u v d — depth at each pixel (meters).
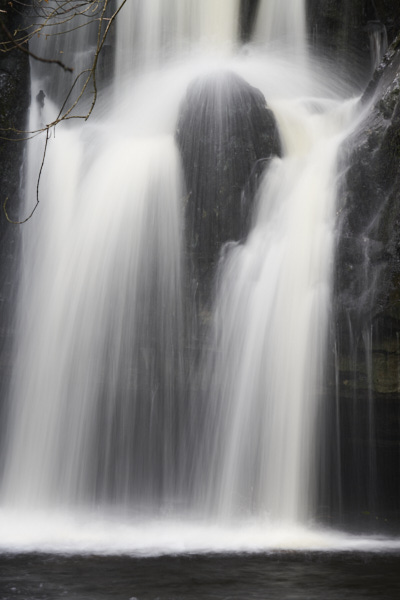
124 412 15.52
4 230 16.92
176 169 16.11
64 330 15.71
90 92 19.59
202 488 14.96
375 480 16.23
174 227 15.80
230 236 15.50
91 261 15.83
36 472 15.34
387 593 9.49
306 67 19.80
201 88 16.34
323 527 14.59
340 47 19.69
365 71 19.58
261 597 9.26
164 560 11.30
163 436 15.55
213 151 15.77
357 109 16.72
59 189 16.75
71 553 11.82
